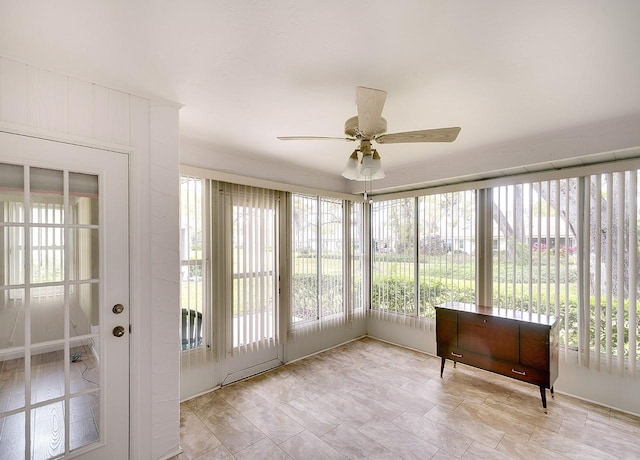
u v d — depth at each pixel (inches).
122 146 71.8
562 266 108.8
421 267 151.3
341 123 91.1
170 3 43.9
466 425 90.0
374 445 81.2
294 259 140.9
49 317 63.9
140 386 73.4
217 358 111.4
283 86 69.4
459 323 117.3
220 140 105.3
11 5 43.8
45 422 63.1
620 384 98.3
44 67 61.8
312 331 146.0
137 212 73.7
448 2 43.8
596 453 78.0
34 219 62.3
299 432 86.7
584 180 105.0
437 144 110.2
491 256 127.4
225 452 78.5
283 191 135.3
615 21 47.2
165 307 77.7
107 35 51.7
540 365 98.4
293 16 47.0
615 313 98.7
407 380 119.3
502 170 116.4
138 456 72.5
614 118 86.6
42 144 62.6
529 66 60.7
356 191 167.9
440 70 62.3
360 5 44.4
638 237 94.7
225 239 114.3
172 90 71.7
